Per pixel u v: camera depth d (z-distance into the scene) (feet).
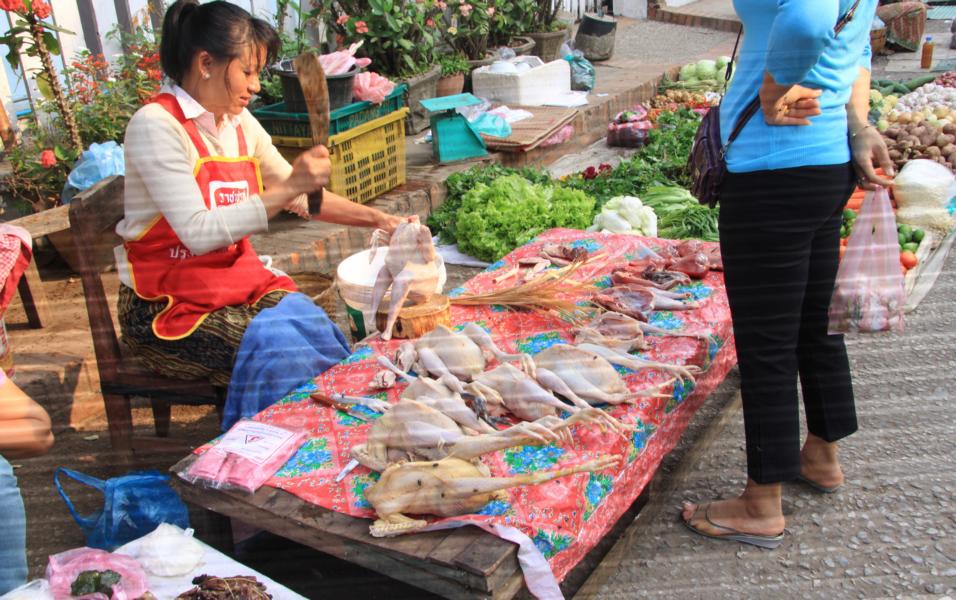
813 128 6.88
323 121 7.68
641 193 16.39
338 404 7.74
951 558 7.73
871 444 9.48
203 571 6.36
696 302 9.36
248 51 7.97
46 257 13.10
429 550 5.87
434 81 20.21
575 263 9.73
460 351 7.86
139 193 8.13
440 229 15.64
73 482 9.05
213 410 10.53
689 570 7.72
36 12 12.15
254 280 8.75
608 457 6.09
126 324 8.51
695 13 34.17
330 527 6.25
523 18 24.93
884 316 7.85
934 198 14.19
